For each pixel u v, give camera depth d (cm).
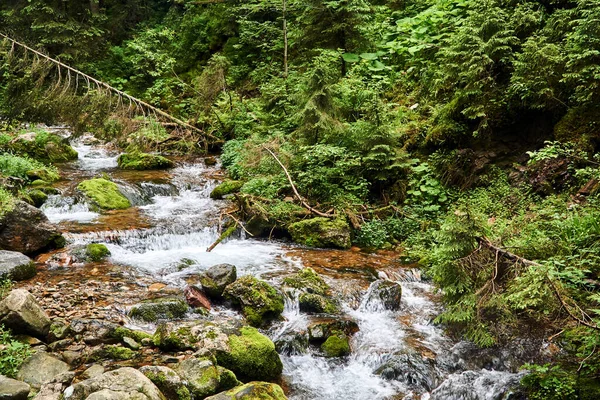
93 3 2109
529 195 872
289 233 963
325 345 599
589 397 465
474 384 518
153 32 2089
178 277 748
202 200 1155
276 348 588
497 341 573
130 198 1123
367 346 601
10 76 1213
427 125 1081
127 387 421
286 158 1060
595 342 492
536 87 888
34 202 1009
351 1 1312
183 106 1717
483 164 959
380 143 1023
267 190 1044
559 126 883
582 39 839
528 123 952
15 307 521
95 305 630
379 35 1447
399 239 945
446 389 517
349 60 1335
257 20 1838
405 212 977
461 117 1014
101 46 2083
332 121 1052
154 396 424
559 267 612
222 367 498
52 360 489
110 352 520
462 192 966
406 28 1419
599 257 616
